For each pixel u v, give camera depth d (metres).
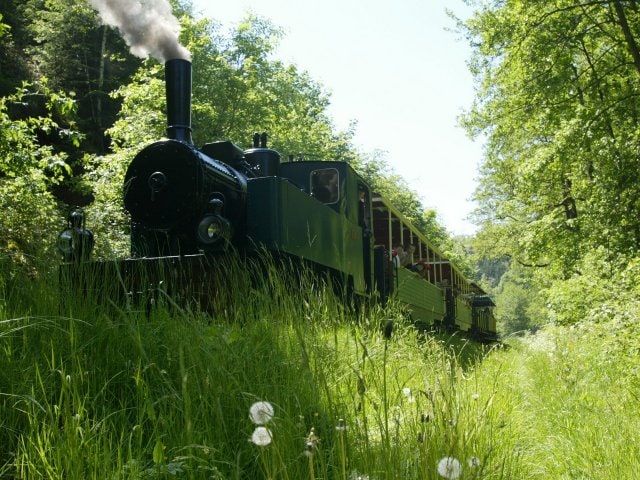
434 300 18.19
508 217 36.00
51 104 11.27
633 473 4.30
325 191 10.55
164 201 7.77
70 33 33.97
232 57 27.44
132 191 7.95
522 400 7.38
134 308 5.19
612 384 7.30
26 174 10.64
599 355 8.92
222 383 3.78
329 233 9.73
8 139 10.49
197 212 7.71
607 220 17.05
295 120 32.69
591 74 19.30
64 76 32.72
